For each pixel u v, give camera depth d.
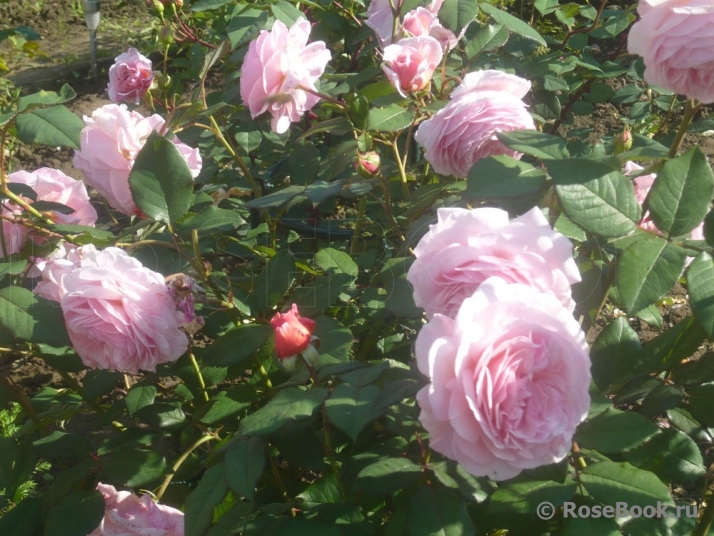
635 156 1.22
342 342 1.31
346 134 2.36
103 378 1.57
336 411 1.00
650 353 1.27
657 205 1.02
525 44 2.47
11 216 1.44
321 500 1.26
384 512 1.40
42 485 2.05
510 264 0.97
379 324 1.64
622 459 1.32
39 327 1.28
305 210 2.25
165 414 1.56
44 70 4.96
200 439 1.53
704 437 1.36
